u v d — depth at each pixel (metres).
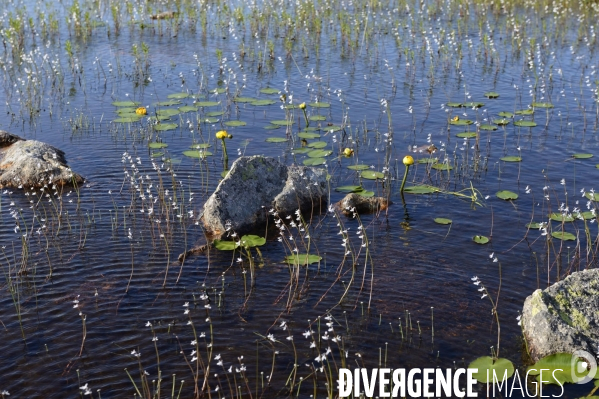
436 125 14.19
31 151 11.94
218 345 7.21
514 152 12.64
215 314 7.76
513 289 8.19
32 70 18.31
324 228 9.91
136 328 7.49
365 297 8.07
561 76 17.39
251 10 25.05
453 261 8.85
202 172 11.84
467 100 15.70
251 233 9.91
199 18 24.44
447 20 23.77
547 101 15.57
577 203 9.66
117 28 22.50
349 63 19.03
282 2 25.66
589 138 13.27
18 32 20.94
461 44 20.06
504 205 10.49
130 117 14.51
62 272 8.62
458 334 7.38
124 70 18.42
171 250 9.23
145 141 13.39
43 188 10.90
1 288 8.25
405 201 10.76
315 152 12.46
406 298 8.04
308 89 16.19
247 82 17.33
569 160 12.22
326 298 8.07
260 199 10.27
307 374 6.77
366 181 11.51
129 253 9.12
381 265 8.78
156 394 6.46
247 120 14.59
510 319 7.61
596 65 18.25
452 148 12.90
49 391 6.52
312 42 21.33
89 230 9.76
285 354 7.07
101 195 10.97
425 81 17.30
